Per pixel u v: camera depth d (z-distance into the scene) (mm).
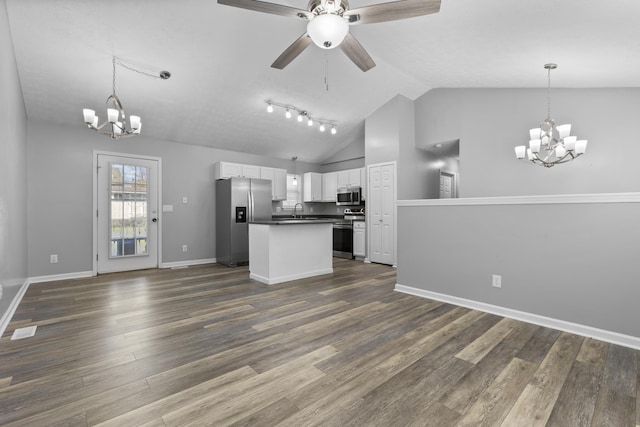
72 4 2846
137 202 5105
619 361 2033
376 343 2305
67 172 4480
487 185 4957
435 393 1679
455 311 3031
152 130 5070
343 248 6566
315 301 3350
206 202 5887
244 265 5590
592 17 2488
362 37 3830
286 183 6820
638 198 2268
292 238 4391
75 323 2693
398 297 3506
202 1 3061
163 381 1789
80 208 4586
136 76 3871
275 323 2705
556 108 4422
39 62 3398
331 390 1707
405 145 5590
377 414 1507
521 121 4695
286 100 5059
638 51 2939
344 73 4684
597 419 1467
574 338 2406
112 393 1669
